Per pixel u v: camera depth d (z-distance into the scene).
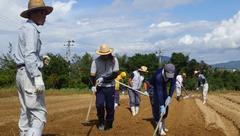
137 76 18.73
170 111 20.55
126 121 15.63
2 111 18.86
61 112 19.09
